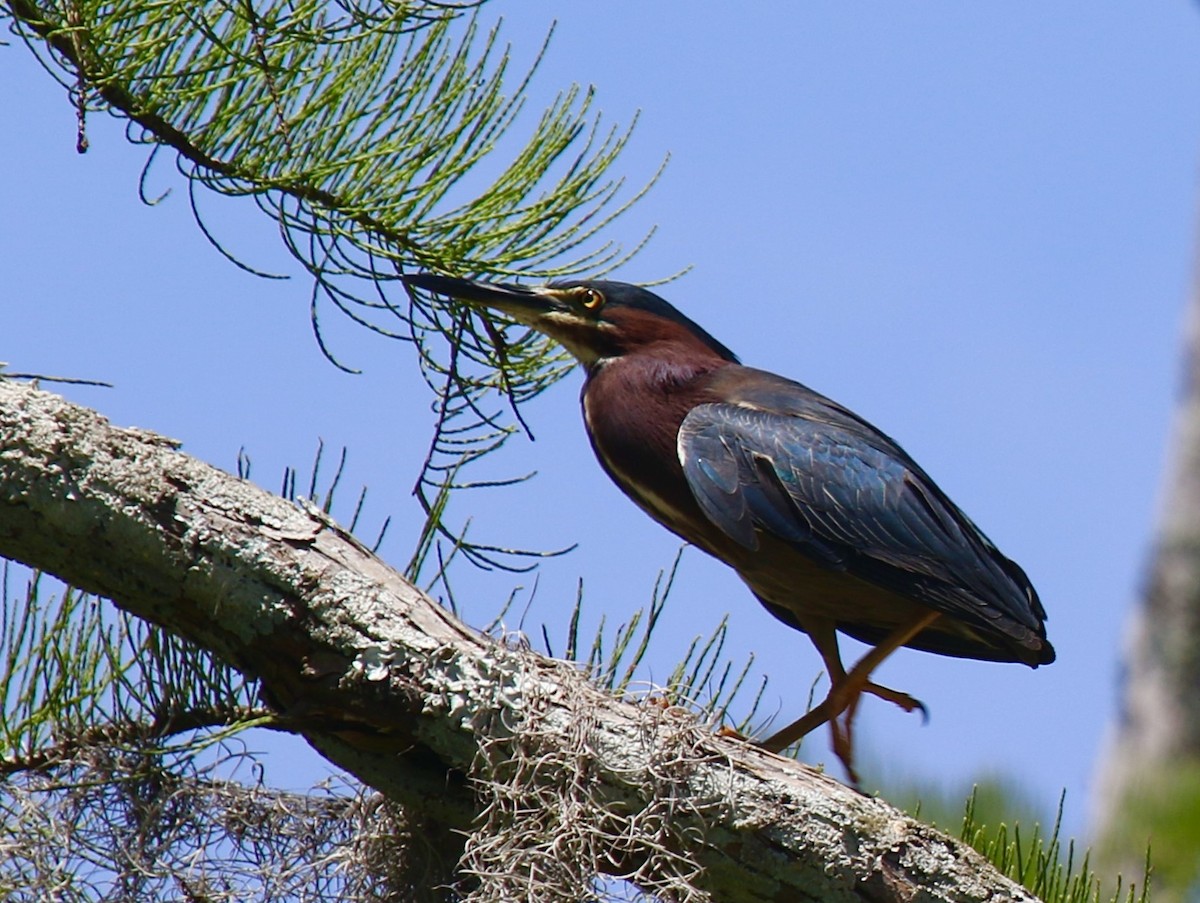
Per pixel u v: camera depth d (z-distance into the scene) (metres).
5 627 8.34
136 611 8.12
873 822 7.96
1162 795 7.30
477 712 7.85
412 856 8.53
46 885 7.93
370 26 9.12
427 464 10.29
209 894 8.24
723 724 8.75
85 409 7.93
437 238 9.76
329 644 7.92
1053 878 8.42
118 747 8.31
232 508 7.95
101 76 8.80
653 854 7.72
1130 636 19.83
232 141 9.26
